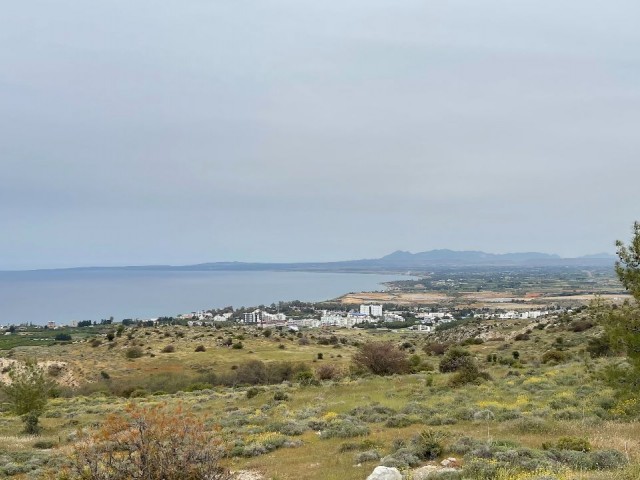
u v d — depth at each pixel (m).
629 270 18.50
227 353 87.44
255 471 15.59
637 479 10.50
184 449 9.82
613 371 19.09
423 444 15.38
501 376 38.25
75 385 66.75
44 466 17.84
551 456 13.25
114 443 10.03
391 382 39.72
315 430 22.19
